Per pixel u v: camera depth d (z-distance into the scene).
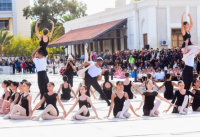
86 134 8.83
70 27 56.44
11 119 11.17
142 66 30.72
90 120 10.68
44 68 13.47
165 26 35.56
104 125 9.91
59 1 80.06
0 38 61.69
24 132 9.20
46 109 10.89
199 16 35.78
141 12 37.16
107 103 14.09
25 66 48.28
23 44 62.59
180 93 11.74
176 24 35.62
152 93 11.28
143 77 24.95
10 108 11.88
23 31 74.62
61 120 10.79
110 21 43.34
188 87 13.60
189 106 12.82
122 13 40.28
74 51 54.16
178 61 28.12
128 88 15.54
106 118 10.98
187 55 13.34
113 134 8.76
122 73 29.70
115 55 34.56
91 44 49.47
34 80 32.22
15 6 70.88
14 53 61.56
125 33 40.16
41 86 13.41
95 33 39.62
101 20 45.50
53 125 10.06
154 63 29.73
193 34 35.81
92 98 16.97
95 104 14.55
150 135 8.58
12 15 71.00
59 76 37.62
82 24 51.62
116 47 42.97
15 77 37.47
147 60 30.44
